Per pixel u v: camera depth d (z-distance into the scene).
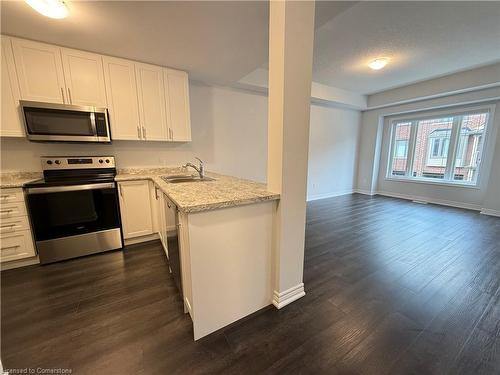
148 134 2.77
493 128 4.17
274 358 1.23
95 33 2.01
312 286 1.90
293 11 1.36
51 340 1.34
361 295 1.78
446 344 1.31
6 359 1.22
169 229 1.83
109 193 2.47
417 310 1.60
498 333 1.39
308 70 1.50
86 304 1.67
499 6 2.14
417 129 5.34
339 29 2.56
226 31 1.98
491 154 4.22
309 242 2.82
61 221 2.27
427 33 2.65
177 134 2.96
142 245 2.73
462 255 2.46
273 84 1.48
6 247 2.09
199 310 1.35
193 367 1.18
